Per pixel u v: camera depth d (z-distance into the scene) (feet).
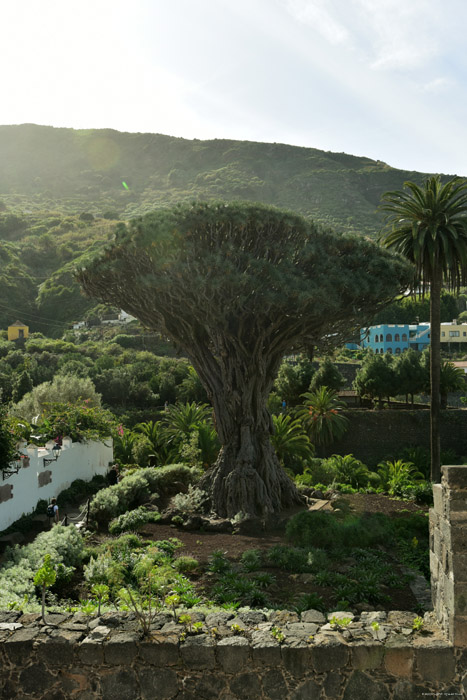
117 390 196.54
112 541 50.75
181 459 118.83
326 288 67.41
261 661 19.63
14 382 197.26
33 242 475.31
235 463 76.89
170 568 42.88
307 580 43.29
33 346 256.11
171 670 19.98
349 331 83.05
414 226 94.89
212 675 19.81
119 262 70.59
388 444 164.04
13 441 56.70
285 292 65.82
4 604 29.01
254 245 72.13
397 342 287.89
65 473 77.97
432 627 20.74
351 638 20.08
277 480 77.25
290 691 19.47
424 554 51.03
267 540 58.44
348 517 61.82
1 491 54.39
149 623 21.42
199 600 34.40
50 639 20.67
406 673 19.17
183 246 67.05
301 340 82.43
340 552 51.26
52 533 46.21
